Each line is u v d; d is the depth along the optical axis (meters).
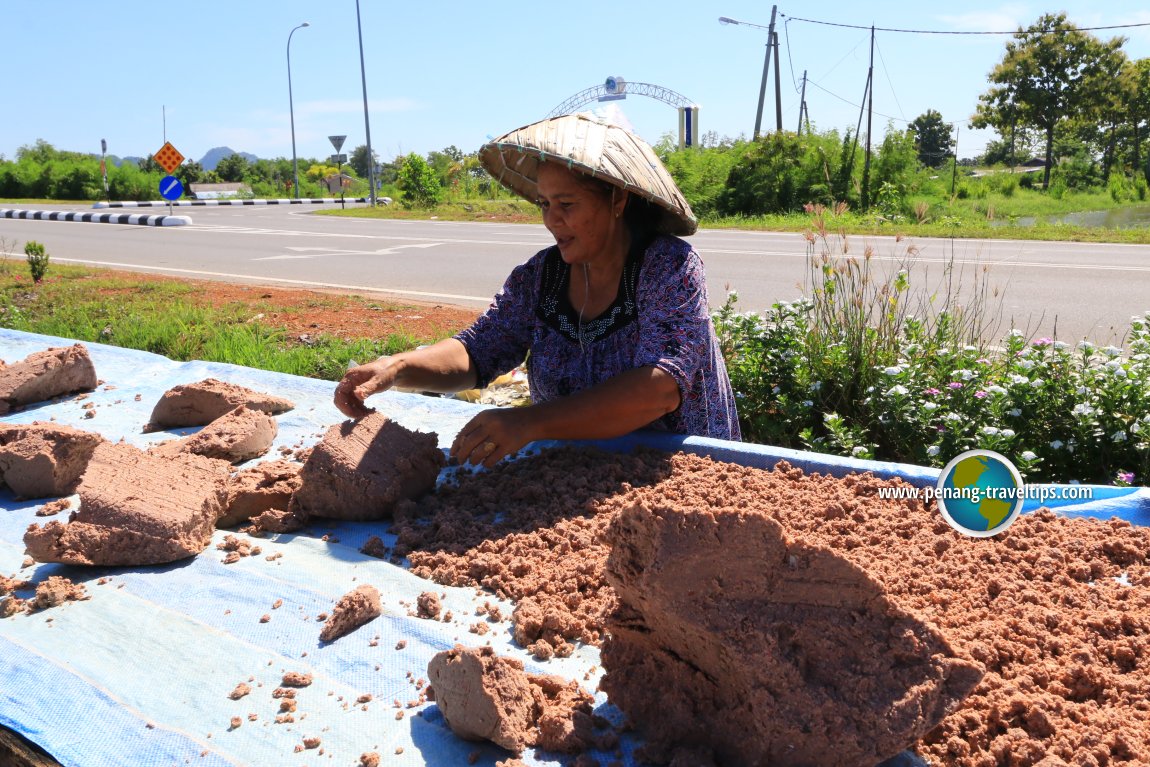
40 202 39.91
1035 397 4.04
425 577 2.34
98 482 2.64
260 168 58.97
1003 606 2.03
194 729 1.75
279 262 13.12
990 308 7.77
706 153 24.09
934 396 4.19
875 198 22.05
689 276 2.81
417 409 3.78
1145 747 1.58
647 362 2.74
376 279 11.01
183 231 19.70
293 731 1.75
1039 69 40.97
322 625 2.11
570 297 3.06
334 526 2.72
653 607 1.59
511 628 2.09
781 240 15.13
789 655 1.55
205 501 2.62
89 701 1.84
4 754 1.76
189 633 2.10
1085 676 1.75
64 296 9.52
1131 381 3.94
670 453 2.97
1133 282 9.24
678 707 1.68
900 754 1.59
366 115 32.53
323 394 4.06
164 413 3.73
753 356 4.78
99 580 2.38
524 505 2.70
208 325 7.34
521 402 5.31
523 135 2.71
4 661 1.99
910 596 2.06
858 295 5.03
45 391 4.12
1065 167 40.47
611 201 2.79
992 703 1.67
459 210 26.16
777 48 29.22
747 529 1.55
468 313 8.30
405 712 1.81
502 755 1.68
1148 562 2.24
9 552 2.61
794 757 1.51
